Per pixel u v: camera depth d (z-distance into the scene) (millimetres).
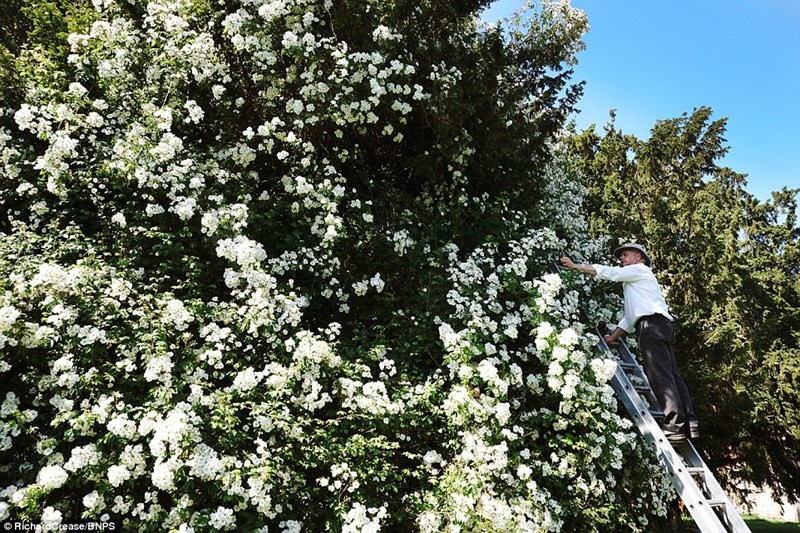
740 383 9844
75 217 4590
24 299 3408
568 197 8320
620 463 4250
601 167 13438
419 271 5332
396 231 5719
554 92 7883
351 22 5664
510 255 5449
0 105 5035
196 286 4141
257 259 3959
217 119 5605
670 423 4258
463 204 6254
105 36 5020
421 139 6336
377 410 3617
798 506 19391
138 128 4355
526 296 5078
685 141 13062
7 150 4453
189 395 3219
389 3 5961
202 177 4816
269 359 3850
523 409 4629
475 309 4531
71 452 3008
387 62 5699
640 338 4688
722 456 10336
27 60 5414
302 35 5480
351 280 5168
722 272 11039
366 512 3361
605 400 4266
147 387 3400
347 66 5281
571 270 5957
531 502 3576
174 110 4812
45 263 3707
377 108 5773
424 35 6480
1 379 3334
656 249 11195
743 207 17094
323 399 3523
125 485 3012
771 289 14609
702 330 10539
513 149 7164
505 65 7227
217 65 5191
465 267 4980
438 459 3764
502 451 3514
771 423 10594
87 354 3283
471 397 3693
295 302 4074
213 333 3602
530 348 4566
